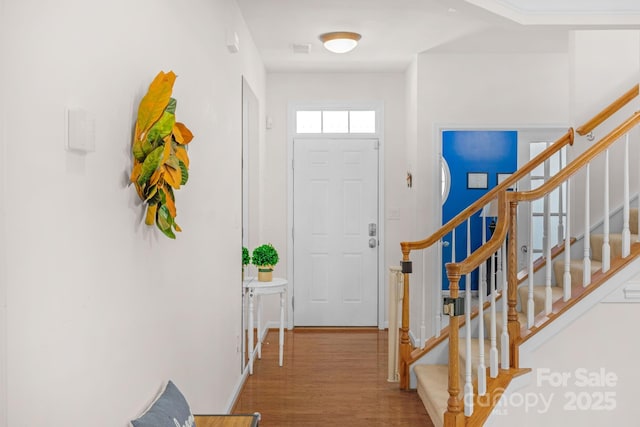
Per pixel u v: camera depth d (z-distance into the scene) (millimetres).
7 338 1145
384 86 6484
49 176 1317
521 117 5582
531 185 6109
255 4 4180
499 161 6707
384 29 4809
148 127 1852
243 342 4531
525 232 6090
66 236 1402
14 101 1174
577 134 4473
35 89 1256
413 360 4328
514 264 3404
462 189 6730
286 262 6520
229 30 3697
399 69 6309
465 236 6832
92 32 1562
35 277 1257
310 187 6527
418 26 4727
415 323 5746
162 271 2236
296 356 5293
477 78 5578
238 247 4238
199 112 2887
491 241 3291
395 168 6500
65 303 1396
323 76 6477
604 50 4496
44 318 1294
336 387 4387
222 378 3559
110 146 1692
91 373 1551
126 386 1826
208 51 3115
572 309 3395
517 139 6312
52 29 1332
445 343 4344
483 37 5035
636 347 3404
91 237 1552
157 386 2166
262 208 6199
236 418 2314
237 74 4168
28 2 1229
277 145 6492
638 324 3404
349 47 4980
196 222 2809
